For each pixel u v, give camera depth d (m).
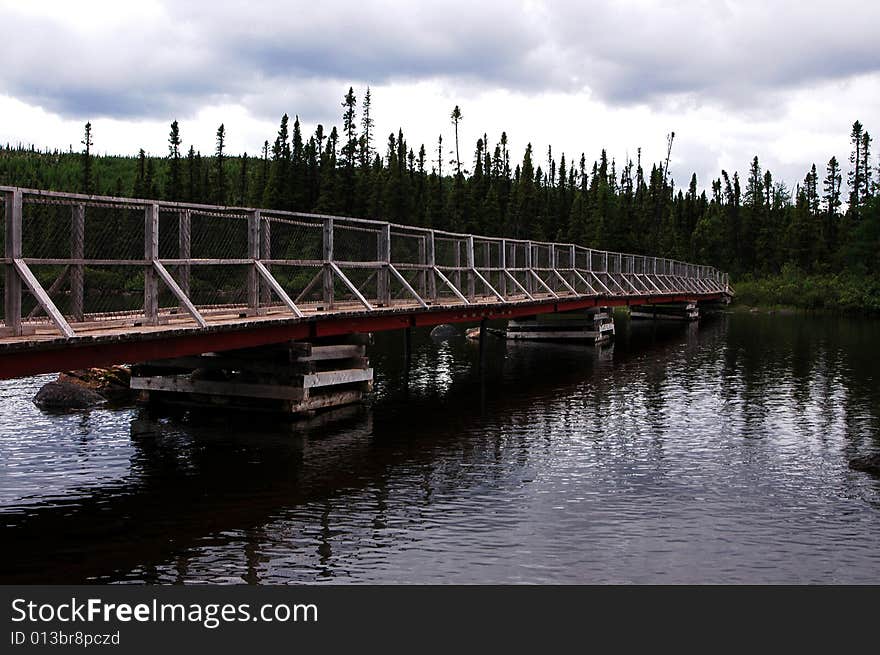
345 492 11.26
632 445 14.41
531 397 19.59
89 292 11.47
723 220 97.25
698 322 51.94
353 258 18.86
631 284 39.84
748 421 16.75
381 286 17.95
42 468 12.22
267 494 11.12
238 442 14.01
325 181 63.00
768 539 9.57
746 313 64.31
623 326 46.81
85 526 9.73
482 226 76.88
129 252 11.88
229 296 14.70
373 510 10.48
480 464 12.89
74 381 18.34
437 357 27.89
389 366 25.28
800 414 17.56
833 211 94.56
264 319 13.13
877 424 16.48
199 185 71.00
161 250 13.52
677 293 48.09
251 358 15.94
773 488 11.73
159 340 11.39
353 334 17.56
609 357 28.91
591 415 17.28
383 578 8.38
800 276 78.06
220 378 16.30
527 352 30.25
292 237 17.08
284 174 64.12
